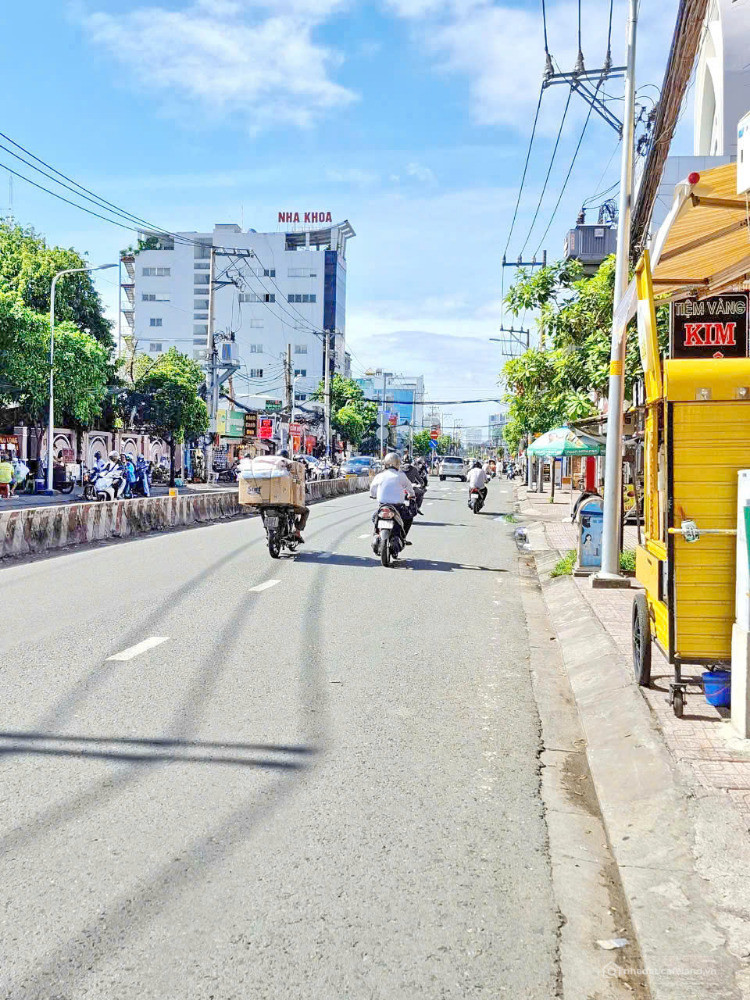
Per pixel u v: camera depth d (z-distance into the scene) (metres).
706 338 6.75
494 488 59.66
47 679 6.96
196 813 4.44
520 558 17.48
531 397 21.70
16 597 10.94
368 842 4.18
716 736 5.55
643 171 11.02
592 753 5.62
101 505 18.86
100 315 51.34
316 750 5.50
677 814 4.36
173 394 54.47
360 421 105.06
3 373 39.31
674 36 8.41
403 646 8.63
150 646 8.21
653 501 6.68
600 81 14.55
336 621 9.75
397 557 15.93
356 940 3.32
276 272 135.25
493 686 7.27
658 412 6.41
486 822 4.48
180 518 23.36
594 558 13.42
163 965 3.12
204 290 135.00
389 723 6.13
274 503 15.00
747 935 3.30
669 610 5.84
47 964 3.10
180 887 3.67
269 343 135.25
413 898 3.66
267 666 7.60
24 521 15.84
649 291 6.34
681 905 3.52
